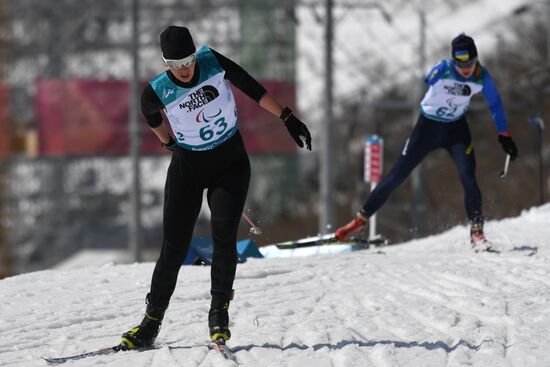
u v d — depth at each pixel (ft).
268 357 49.29
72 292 73.67
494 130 363.76
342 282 73.51
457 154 84.89
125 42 411.75
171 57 46.37
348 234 91.50
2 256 457.68
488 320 55.52
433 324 55.47
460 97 81.56
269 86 398.83
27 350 54.39
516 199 354.13
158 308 51.34
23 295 72.33
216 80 47.78
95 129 404.57
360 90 304.09
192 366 47.52
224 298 50.37
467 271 72.84
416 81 277.44
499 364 44.91
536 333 50.03
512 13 311.27
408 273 74.95
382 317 57.72
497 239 95.40
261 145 406.82
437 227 122.52
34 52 431.43
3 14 431.43
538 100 198.80
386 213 327.67
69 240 457.68
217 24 441.27
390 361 46.78
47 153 409.69
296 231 438.40
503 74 341.41
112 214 469.98
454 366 45.09
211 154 49.26
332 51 233.55
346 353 48.47
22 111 420.77
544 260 76.69
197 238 92.94
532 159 357.20
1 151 420.77
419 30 274.16
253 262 85.46
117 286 75.97
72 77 418.31
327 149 228.02
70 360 50.11
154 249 431.02
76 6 419.13
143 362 48.75
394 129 366.63
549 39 331.36
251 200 470.80
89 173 465.06
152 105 48.49
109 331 59.00
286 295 68.54
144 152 404.57
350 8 245.24
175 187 49.75
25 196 463.01
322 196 226.99
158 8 412.16
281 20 423.64
